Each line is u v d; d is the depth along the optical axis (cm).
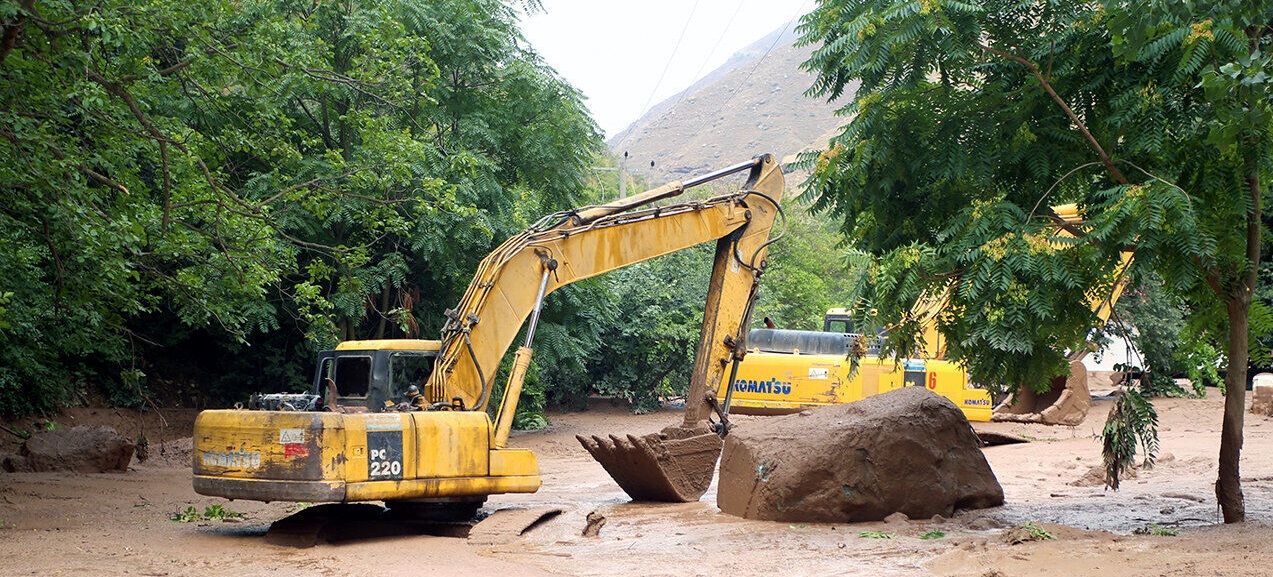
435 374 1383
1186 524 1233
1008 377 1270
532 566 1075
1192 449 2019
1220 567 900
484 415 1331
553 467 2238
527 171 2633
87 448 1961
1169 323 3188
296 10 2170
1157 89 1088
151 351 2800
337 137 2398
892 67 1204
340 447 1193
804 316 5016
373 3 1742
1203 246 1034
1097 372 4225
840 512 1303
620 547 1184
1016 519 1316
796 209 5666
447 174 2373
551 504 1591
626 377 3650
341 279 1778
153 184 1953
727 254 1645
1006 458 2055
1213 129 965
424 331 2609
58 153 1316
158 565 1051
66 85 1365
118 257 1435
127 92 1362
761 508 1333
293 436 1191
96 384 2639
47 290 1820
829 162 1267
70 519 1378
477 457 1312
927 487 1340
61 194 1333
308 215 2298
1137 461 1894
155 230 1484
